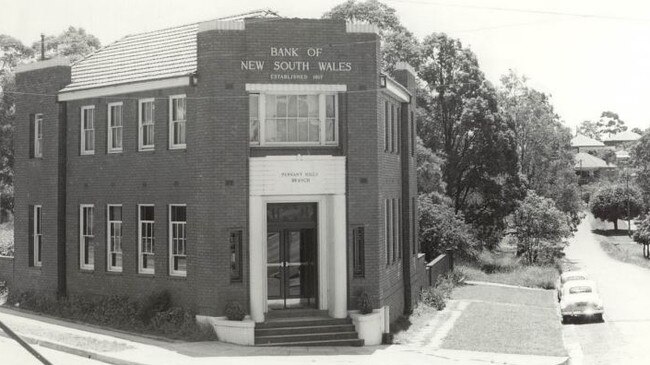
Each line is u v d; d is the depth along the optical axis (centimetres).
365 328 2075
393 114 2620
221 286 2042
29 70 2597
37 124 2619
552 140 7181
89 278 2417
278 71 2088
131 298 2291
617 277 5162
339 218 2108
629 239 8700
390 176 2505
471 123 5200
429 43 5406
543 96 7462
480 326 2609
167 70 2227
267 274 2131
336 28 2134
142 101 2306
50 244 2514
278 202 2112
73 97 2436
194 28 2489
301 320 2055
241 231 2058
